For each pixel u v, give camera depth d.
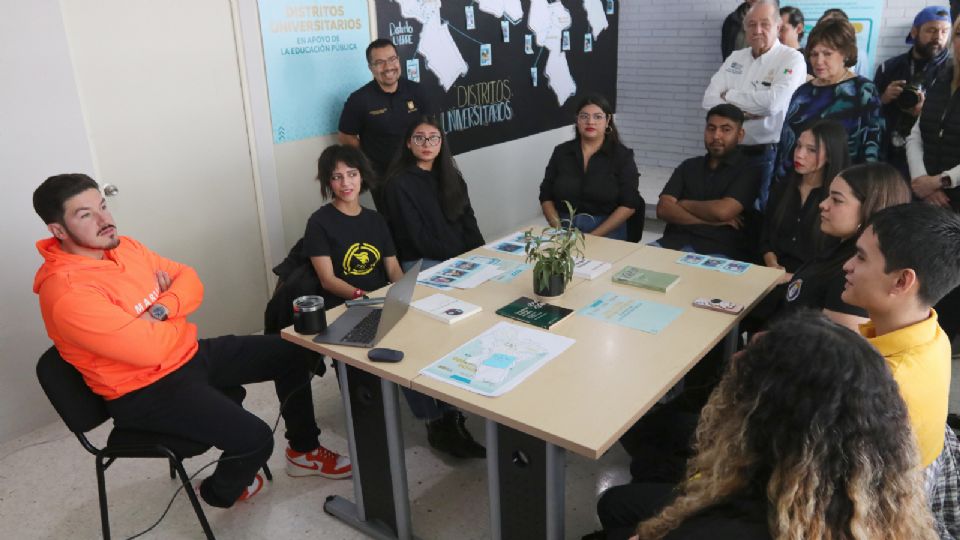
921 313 1.53
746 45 4.93
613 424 1.65
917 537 0.97
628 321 2.21
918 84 4.04
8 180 2.66
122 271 2.17
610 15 5.80
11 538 2.34
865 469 0.91
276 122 3.63
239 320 3.71
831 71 3.67
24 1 2.58
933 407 1.39
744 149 4.39
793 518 0.91
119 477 2.64
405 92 3.96
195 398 2.16
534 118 5.32
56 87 2.73
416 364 1.97
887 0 4.77
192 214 3.38
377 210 3.55
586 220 3.75
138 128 3.09
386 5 4.03
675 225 3.64
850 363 0.93
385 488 2.24
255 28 3.43
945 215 1.49
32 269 2.79
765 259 3.07
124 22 2.95
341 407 3.09
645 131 6.13
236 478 2.20
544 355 2.00
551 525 1.81
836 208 2.08
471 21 4.59
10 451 2.80
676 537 1.02
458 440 2.69
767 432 0.96
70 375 2.07
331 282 2.84
